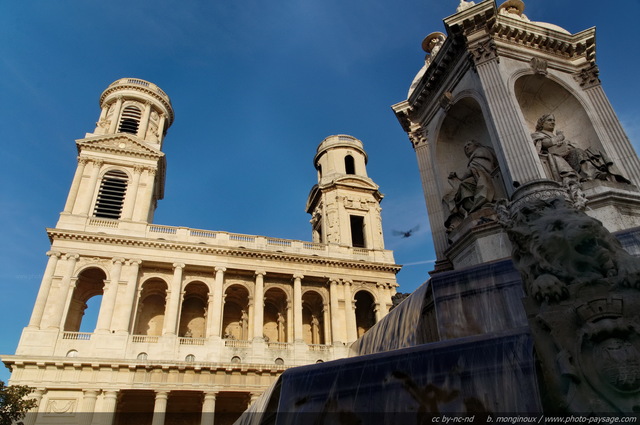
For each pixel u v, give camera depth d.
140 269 45.19
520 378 5.51
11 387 30.09
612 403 4.23
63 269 41.75
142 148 51.91
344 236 55.12
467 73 14.71
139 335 40.94
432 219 15.39
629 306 4.57
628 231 8.05
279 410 7.44
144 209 48.47
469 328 8.91
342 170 62.81
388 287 52.88
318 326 52.34
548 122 13.33
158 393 38.41
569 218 5.47
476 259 11.70
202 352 41.94
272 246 51.03
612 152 12.73
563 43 14.69
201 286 48.50
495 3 14.00
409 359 6.62
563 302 4.91
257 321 45.59
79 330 44.72
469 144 14.46
